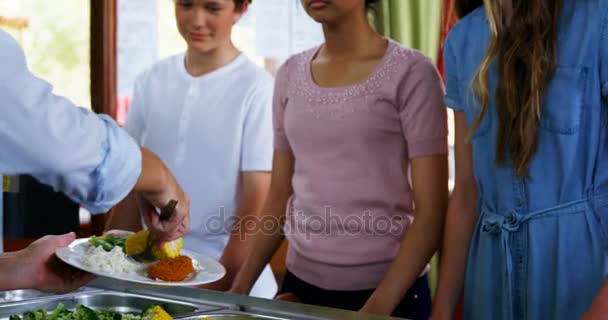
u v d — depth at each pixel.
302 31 3.51
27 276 1.38
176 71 2.55
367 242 1.95
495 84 1.65
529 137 1.57
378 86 1.92
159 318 1.40
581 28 1.55
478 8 1.78
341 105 1.95
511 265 1.63
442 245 1.91
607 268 1.56
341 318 1.38
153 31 3.26
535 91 1.56
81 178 1.04
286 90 2.12
